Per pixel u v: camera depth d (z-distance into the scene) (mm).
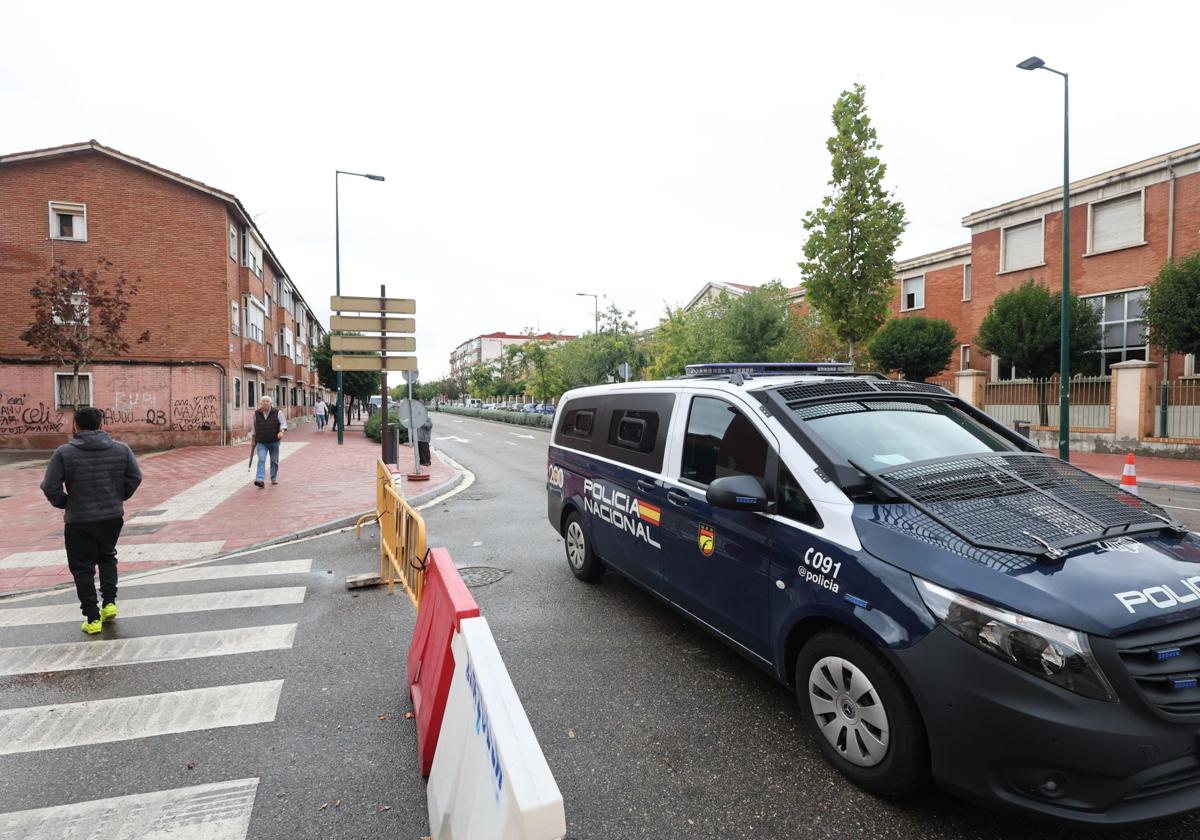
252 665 4016
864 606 2525
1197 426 15102
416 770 2883
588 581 5613
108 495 4633
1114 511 2779
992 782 2186
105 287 20234
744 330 21312
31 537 7781
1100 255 19422
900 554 2500
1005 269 22172
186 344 21266
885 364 22438
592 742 3080
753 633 3232
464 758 1981
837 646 2699
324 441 24219
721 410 3750
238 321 23906
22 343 19562
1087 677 2076
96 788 2758
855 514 2746
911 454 3135
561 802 1354
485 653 1993
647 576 4332
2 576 6137
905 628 2371
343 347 11609
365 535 7863
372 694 3621
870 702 2570
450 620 2648
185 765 2928
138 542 7426
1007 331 18188
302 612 5008
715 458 3686
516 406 75938
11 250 19578
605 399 5328
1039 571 2291
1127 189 18703
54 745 3096
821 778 2752
